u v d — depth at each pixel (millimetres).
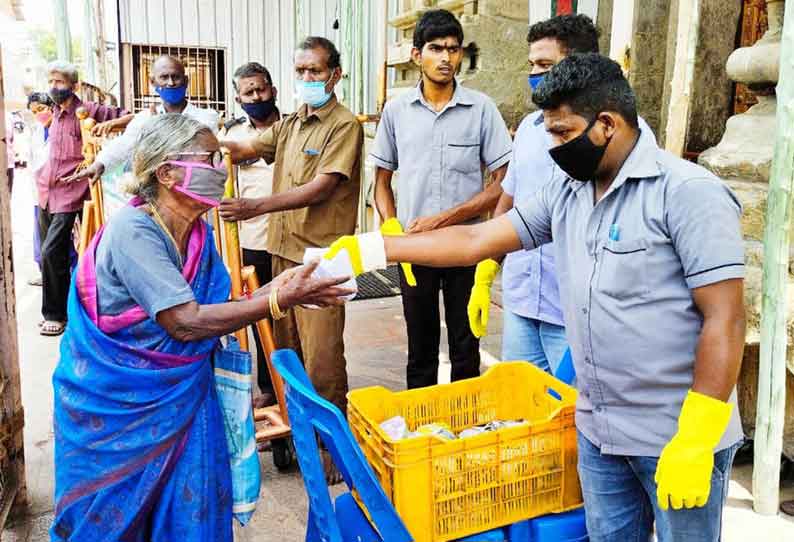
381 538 1907
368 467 1743
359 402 2209
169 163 1852
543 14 4738
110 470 1920
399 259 2021
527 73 5648
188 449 1991
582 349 1780
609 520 1907
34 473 3303
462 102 3342
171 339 1922
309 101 3135
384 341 5094
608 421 1774
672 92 3355
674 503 1544
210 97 10484
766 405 2785
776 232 2684
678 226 1551
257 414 3375
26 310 5906
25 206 12930
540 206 1956
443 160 3371
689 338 1631
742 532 2754
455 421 2406
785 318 2717
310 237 3219
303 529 2873
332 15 9414
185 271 1956
